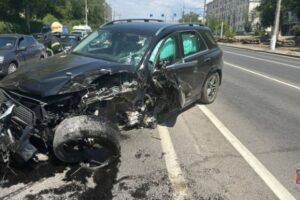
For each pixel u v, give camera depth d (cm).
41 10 5478
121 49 552
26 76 440
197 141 561
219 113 739
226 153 520
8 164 421
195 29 721
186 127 627
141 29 594
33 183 399
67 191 388
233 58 2261
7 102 404
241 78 1287
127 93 471
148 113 533
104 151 433
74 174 423
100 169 439
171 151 513
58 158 425
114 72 465
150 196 387
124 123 498
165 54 576
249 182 432
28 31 4825
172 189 404
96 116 421
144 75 513
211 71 769
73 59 518
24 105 418
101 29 627
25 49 1277
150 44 549
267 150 541
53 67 470
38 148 437
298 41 4300
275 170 471
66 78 428
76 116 416
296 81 1251
